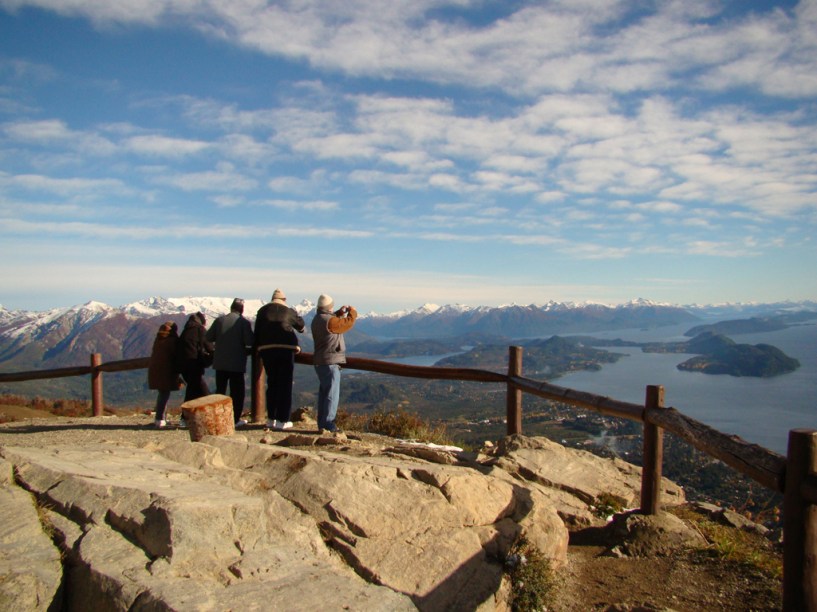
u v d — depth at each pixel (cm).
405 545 415
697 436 457
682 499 717
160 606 280
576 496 663
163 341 1007
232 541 354
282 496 444
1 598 299
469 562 419
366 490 448
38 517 366
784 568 327
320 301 892
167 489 395
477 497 478
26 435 905
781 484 333
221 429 651
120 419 1184
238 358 952
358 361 977
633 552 530
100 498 378
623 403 600
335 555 400
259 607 287
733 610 414
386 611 303
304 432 886
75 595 320
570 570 500
